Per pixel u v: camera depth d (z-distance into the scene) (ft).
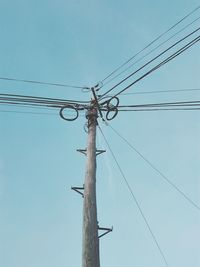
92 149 37.27
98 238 32.50
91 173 35.50
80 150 38.06
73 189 35.63
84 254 31.40
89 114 39.47
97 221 33.17
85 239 32.01
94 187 34.76
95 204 33.83
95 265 30.91
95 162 36.58
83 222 32.99
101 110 40.19
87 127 39.19
